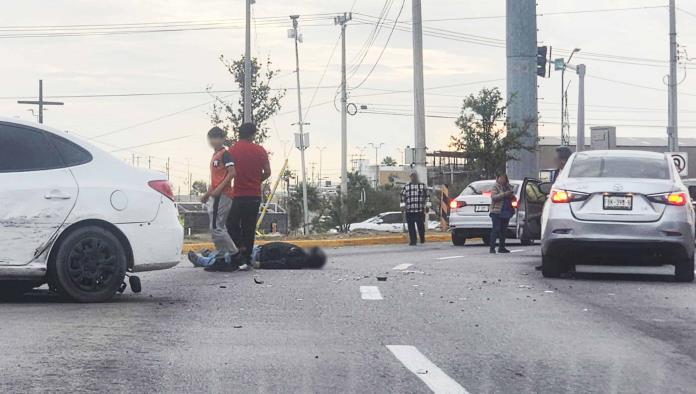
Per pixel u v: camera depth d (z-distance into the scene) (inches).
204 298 499.8
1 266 461.7
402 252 1029.8
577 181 633.6
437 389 284.0
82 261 475.5
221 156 670.5
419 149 1551.4
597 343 371.2
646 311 469.1
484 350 351.6
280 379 295.0
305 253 722.8
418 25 1562.5
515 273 684.1
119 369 303.9
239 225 687.7
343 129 3043.8
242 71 2294.5
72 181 479.5
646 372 315.9
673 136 2298.2
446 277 639.1
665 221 608.1
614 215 613.6
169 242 505.7
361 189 3324.3
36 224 467.2
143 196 498.3
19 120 480.7
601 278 651.5
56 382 283.1
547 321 428.5
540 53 1696.6
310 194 3543.3
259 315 434.6
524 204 763.4
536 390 285.9
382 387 286.5
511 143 1713.8
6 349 333.7
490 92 1763.0
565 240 619.2
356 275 647.1
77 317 418.3
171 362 317.7
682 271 623.8
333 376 300.8
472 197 1213.1
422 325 410.9
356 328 399.5
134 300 491.2
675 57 2287.2
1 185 464.1
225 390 278.5
